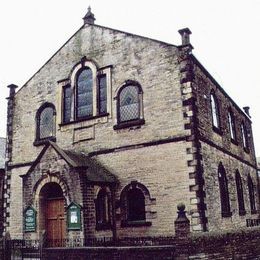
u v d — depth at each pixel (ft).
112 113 69.62
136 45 69.92
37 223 62.64
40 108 78.74
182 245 45.27
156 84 66.18
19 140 80.07
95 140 70.28
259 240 63.16
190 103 61.98
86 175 59.21
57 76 78.07
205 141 64.44
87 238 56.70
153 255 46.44
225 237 52.21
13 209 76.84
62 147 73.82
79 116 73.92
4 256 55.57
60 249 52.21
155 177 62.90
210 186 63.26
